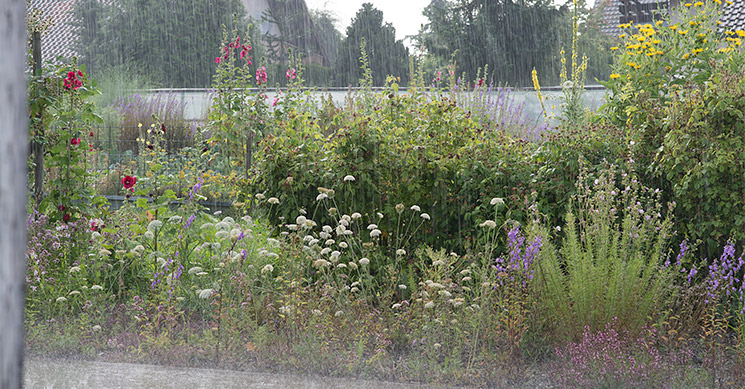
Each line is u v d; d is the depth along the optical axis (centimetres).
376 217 513
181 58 2525
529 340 383
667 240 457
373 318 407
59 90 544
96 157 912
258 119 877
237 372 355
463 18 2519
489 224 416
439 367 360
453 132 526
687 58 559
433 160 509
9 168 73
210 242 525
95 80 567
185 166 919
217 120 873
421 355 380
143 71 2492
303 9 3123
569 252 406
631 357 337
